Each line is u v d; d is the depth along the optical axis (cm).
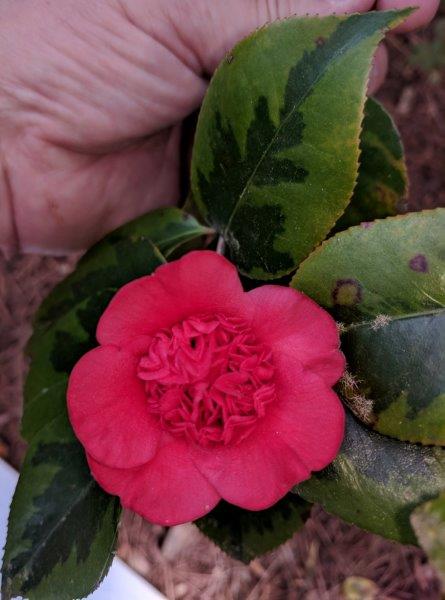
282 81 14
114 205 24
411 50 32
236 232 16
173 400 13
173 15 18
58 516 15
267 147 15
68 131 21
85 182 23
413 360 14
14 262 31
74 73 19
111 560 15
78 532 15
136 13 18
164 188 25
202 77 20
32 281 31
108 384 13
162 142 23
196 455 14
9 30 19
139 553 28
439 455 14
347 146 14
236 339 13
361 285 14
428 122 32
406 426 14
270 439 13
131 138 22
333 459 14
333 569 28
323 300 14
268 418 13
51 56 19
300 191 14
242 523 18
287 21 14
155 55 19
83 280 18
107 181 23
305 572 28
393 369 14
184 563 28
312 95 14
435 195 31
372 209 18
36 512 15
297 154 14
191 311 13
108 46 19
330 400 13
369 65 13
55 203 23
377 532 14
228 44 19
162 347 13
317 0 17
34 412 17
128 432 13
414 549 28
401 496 14
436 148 31
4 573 15
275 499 13
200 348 13
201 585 28
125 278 17
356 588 28
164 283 13
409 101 32
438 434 14
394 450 14
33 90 20
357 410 14
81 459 16
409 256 14
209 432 13
